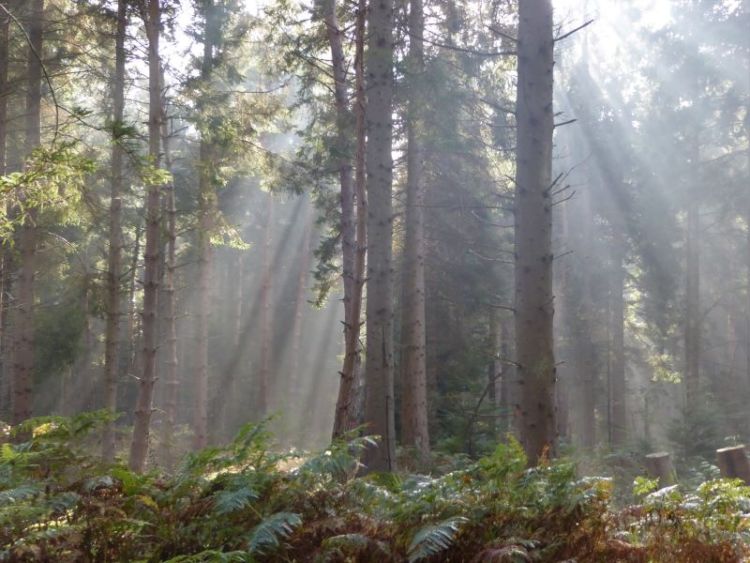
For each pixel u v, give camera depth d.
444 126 13.20
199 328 20.38
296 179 16.89
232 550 4.23
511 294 23.33
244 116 16.47
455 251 21.94
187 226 16.86
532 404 7.74
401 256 21.00
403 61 11.99
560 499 4.53
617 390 26.55
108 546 4.28
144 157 8.23
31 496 4.25
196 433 19.97
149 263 13.24
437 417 20.78
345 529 4.39
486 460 4.96
